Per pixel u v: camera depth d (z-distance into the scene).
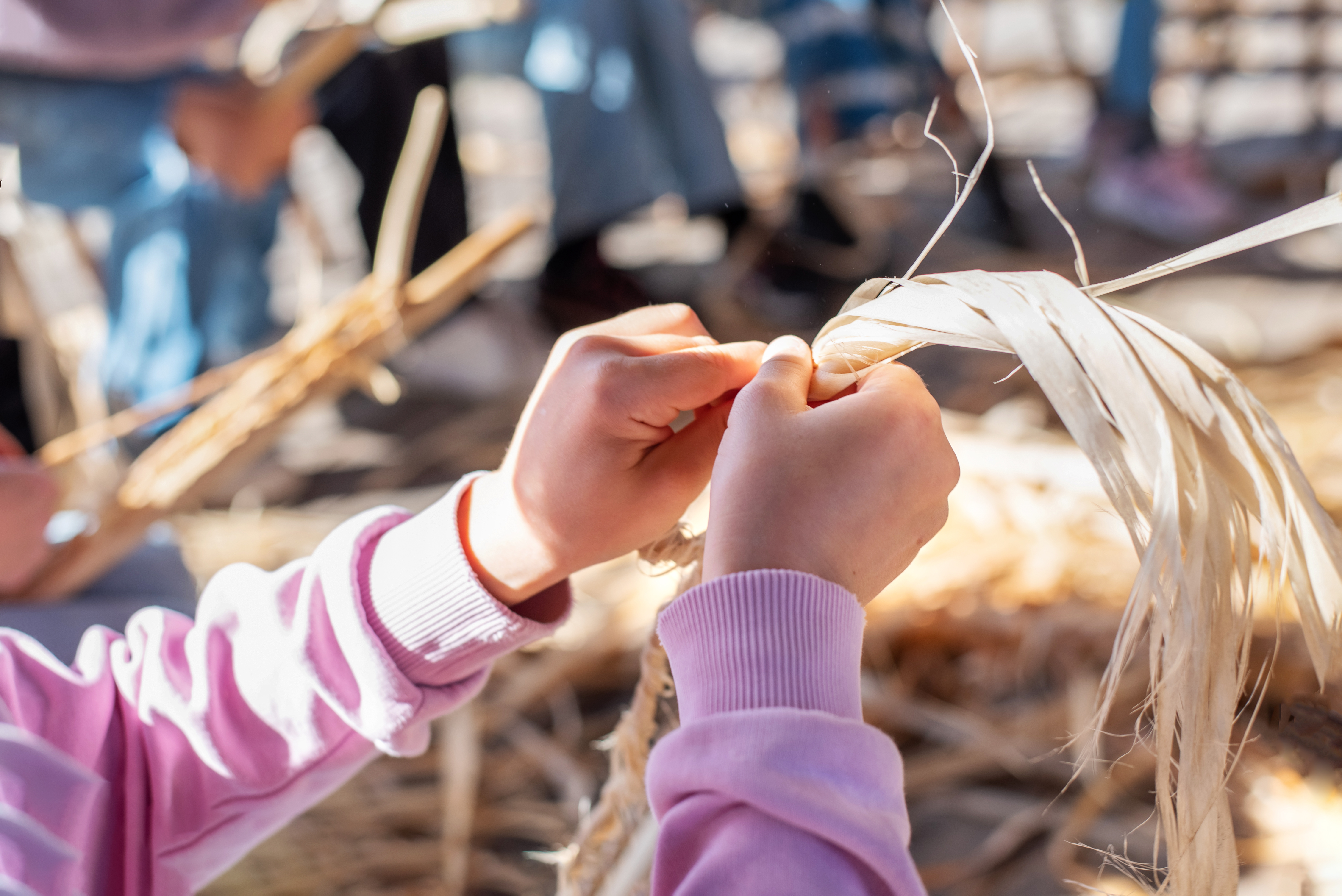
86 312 2.26
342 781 0.76
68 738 0.73
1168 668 0.62
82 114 1.71
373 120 2.34
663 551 0.71
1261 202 3.57
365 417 2.52
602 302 2.73
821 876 0.56
